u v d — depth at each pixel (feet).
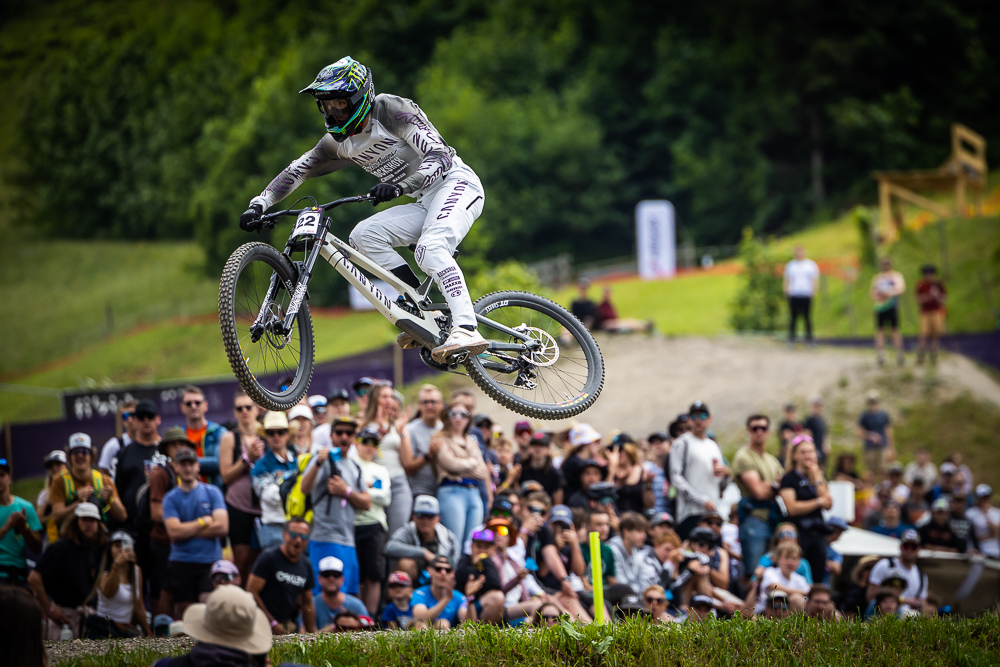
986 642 27.04
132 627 30.53
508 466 41.47
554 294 169.89
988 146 198.49
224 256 218.59
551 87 230.89
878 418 72.43
